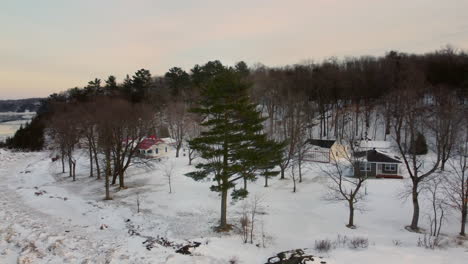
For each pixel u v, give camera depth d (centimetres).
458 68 5575
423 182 2464
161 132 6194
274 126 5641
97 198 2834
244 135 1891
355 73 6431
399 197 2631
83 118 4106
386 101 5275
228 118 1906
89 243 1559
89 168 4534
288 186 3142
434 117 4456
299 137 3819
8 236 1641
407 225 2066
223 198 1984
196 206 2488
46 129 7550
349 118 5912
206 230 1955
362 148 4106
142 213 2317
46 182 3847
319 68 7831
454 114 3281
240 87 1869
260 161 1891
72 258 1330
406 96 3869
